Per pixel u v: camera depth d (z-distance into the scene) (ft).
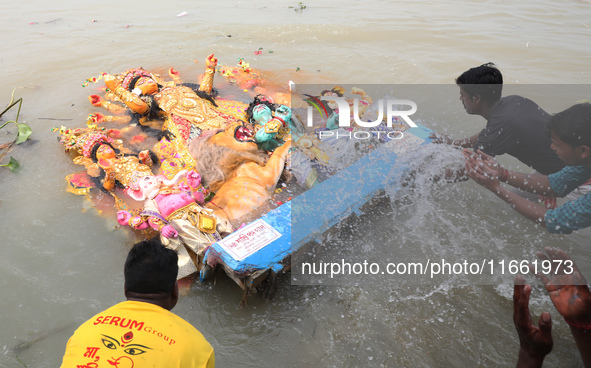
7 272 13.44
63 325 11.88
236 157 16.96
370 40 29.76
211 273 13.06
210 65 21.77
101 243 14.53
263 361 11.02
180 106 19.54
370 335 11.60
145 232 14.92
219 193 15.84
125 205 15.90
